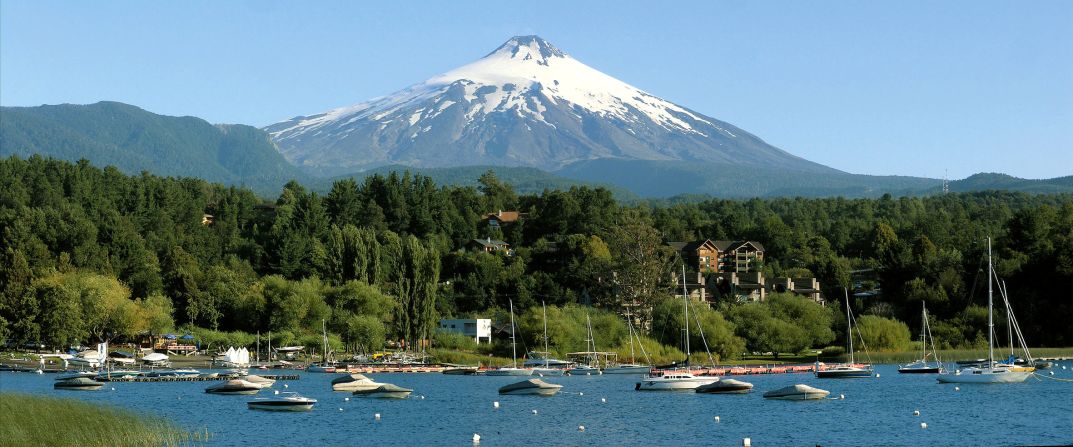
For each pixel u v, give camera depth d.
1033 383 147.75
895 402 122.38
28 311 185.25
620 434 97.69
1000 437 94.69
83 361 168.62
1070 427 100.56
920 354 194.12
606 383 153.25
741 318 199.38
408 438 95.62
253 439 93.88
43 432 84.75
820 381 154.12
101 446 84.12
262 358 199.12
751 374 169.12
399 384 152.12
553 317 193.75
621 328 196.75
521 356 194.12
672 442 93.31
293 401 113.25
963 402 122.38
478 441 93.69
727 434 97.31
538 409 116.69
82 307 189.88
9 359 179.88
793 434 97.00
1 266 199.62
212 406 117.62
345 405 119.94
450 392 137.50
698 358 188.62
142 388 141.00
